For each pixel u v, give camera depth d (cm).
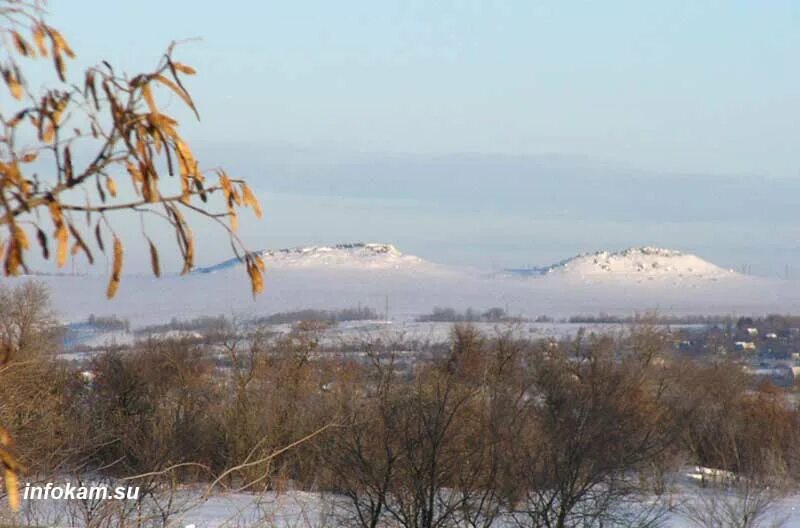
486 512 4541
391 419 4625
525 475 4647
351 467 4472
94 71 621
